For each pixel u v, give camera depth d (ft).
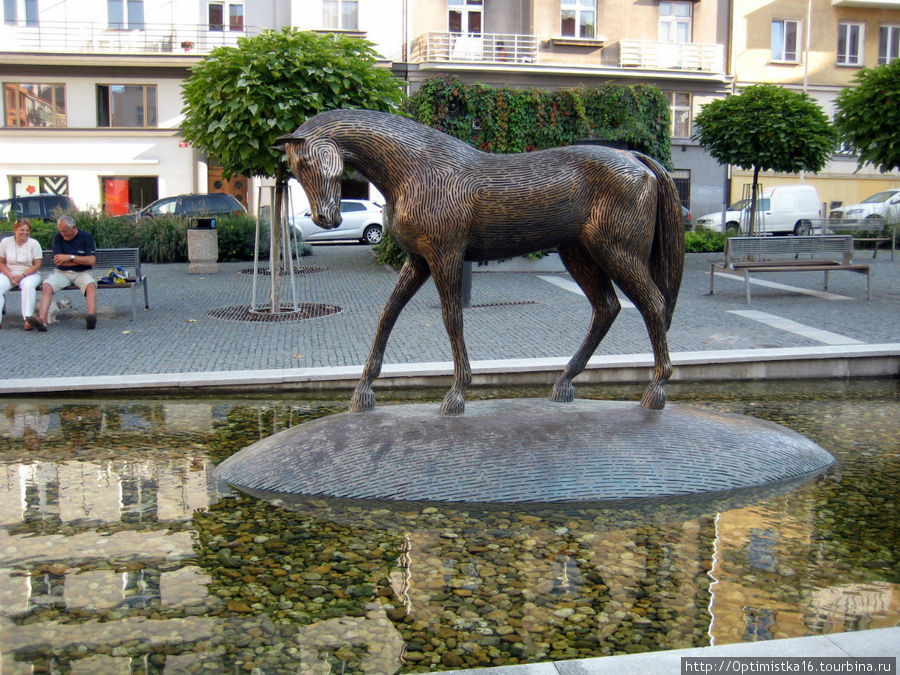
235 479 14.49
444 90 55.01
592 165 14.61
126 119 95.86
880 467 15.55
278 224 36.63
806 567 10.89
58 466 15.90
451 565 10.98
